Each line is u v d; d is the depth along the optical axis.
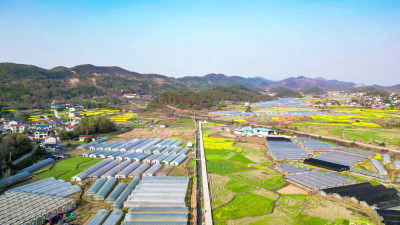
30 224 41.25
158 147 94.56
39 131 111.81
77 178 62.41
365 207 50.62
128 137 117.56
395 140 104.38
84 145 95.75
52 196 51.66
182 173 69.38
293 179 63.19
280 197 54.66
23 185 58.91
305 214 47.44
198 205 51.41
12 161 71.44
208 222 43.84
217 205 50.59
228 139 111.62
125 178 65.25
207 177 65.69
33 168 69.88
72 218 44.84
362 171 69.25
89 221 43.56
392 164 77.50
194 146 100.44
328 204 51.72
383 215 45.50
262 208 49.56
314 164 75.94
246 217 46.19
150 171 68.19
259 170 71.75
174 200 51.53
